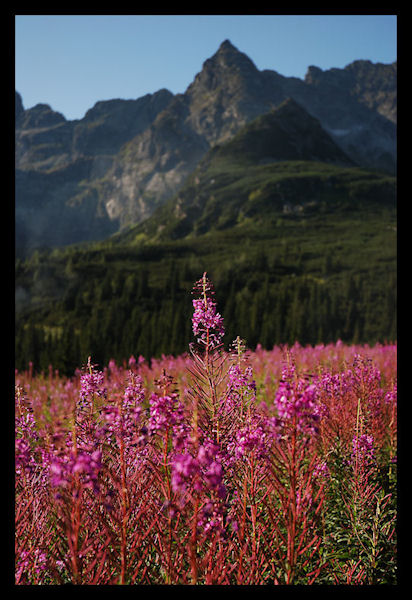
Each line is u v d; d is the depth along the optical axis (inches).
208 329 163.9
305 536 139.8
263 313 4109.3
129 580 123.5
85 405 141.4
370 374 287.3
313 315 4033.0
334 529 184.7
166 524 131.3
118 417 122.2
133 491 131.3
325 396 259.6
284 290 4955.7
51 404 447.8
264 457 141.6
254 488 143.7
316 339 3713.1
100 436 129.3
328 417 244.1
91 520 129.0
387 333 3713.1
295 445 124.4
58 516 130.5
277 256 6988.2
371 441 206.8
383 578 150.6
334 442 232.4
